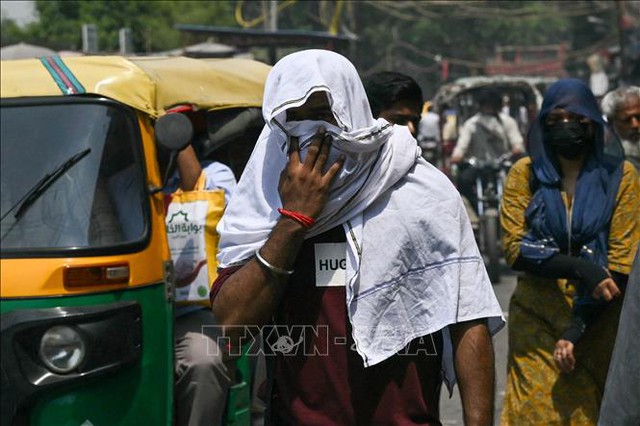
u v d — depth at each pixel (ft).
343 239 11.97
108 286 18.70
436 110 76.43
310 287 12.01
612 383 10.82
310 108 11.85
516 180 19.02
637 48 100.07
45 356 18.10
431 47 166.81
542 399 18.56
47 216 19.15
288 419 12.18
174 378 20.38
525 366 18.74
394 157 11.93
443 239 11.91
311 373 12.00
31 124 19.94
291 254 11.68
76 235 18.95
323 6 111.75
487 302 11.98
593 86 155.22
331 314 11.95
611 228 18.37
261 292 11.73
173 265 20.18
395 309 11.88
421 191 12.01
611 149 18.75
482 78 76.23
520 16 145.07
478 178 51.78
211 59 23.97
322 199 11.66
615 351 10.87
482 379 11.94
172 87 21.22
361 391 11.91
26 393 18.02
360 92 11.94
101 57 20.79
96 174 19.53
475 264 12.03
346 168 11.78
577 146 18.31
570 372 18.44
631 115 24.75
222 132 22.89
